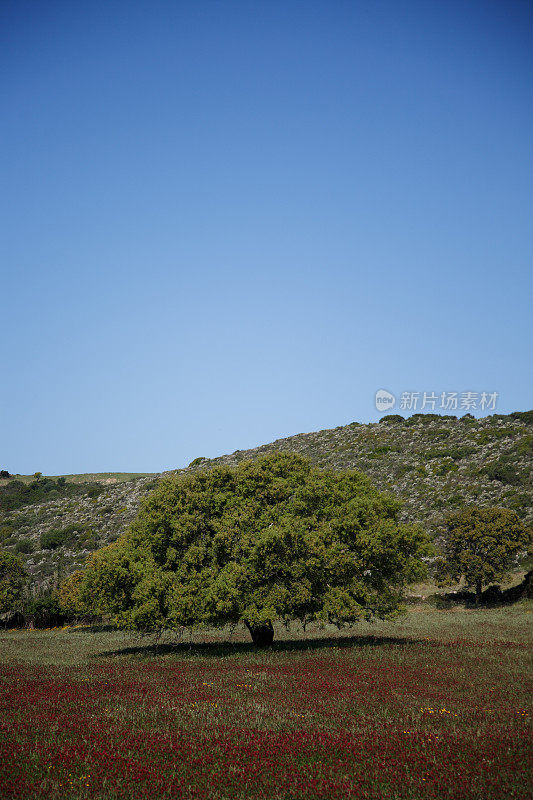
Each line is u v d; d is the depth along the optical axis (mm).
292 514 34344
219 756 14859
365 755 14680
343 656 30016
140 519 36812
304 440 106875
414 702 19797
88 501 97438
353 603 32062
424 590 62375
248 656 31625
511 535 56531
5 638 47781
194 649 35875
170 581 32750
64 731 17172
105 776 13539
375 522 33844
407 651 30906
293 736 16375
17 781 13188
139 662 31156
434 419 104375
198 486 36062
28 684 24828
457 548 57375
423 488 77938
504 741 15352
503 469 74875
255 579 32625
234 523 34438
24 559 75500
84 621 55625
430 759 14281
